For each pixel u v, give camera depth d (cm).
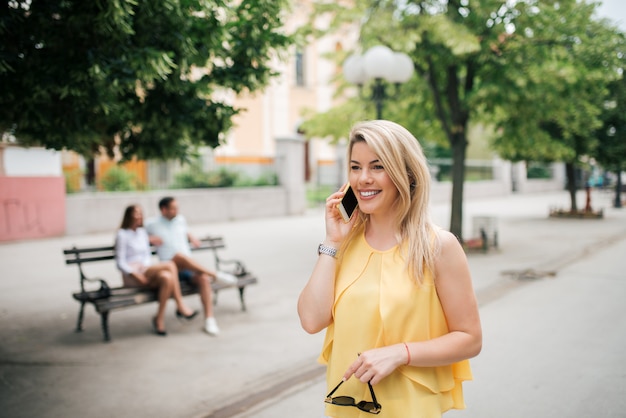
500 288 760
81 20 348
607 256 1017
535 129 1074
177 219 621
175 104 459
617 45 955
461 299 171
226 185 1698
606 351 486
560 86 955
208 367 471
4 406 392
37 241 1216
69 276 863
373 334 174
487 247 1075
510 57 938
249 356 498
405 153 175
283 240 1274
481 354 486
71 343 535
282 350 515
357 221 190
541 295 711
